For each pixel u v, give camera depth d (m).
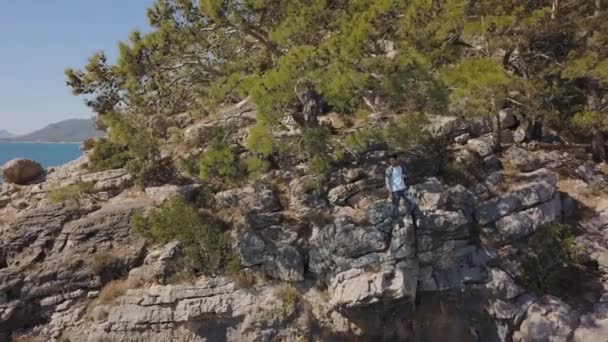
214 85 20.73
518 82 22.38
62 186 24.89
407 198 19.44
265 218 21.02
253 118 26.70
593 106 25.73
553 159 25.55
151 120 23.97
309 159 21.84
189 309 19.56
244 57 23.27
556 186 22.64
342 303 18.88
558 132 27.78
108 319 19.84
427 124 23.09
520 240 21.02
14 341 20.09
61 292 20.84
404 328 20.00
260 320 19.50
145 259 20.92
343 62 17.94
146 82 22.09
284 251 20.23
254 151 20.50
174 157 25.41
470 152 23.50
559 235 20.95
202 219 21.31
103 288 20.86
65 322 20.31
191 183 23.80
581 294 20.22
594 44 24.56
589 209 22.95
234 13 20.05
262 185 22.39
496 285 19.84
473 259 20.38
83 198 23.48
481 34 23.20
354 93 18.52
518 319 19.56
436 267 20.03
